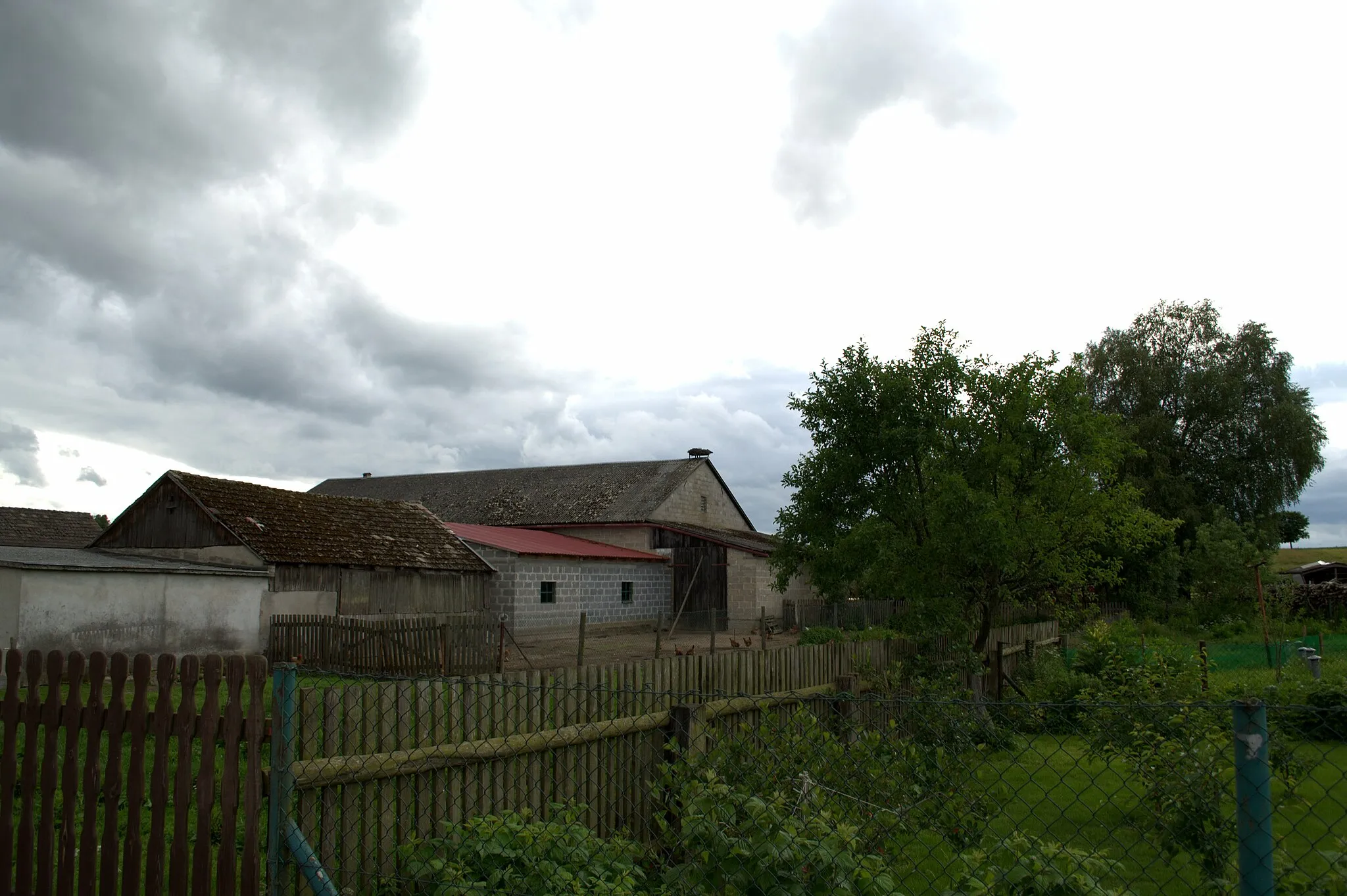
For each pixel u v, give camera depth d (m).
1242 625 30.80
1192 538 36.47
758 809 4.24
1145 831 6.28
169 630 17.88
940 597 13.69
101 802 6.88
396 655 17.03
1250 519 38.19
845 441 15.51
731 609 35.31
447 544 26.48
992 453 14.55
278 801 4.08
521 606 28.94
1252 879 3.11
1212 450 39.06
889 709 10.09
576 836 4.57
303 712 4.56
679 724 6.47
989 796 5.77
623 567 34.28
